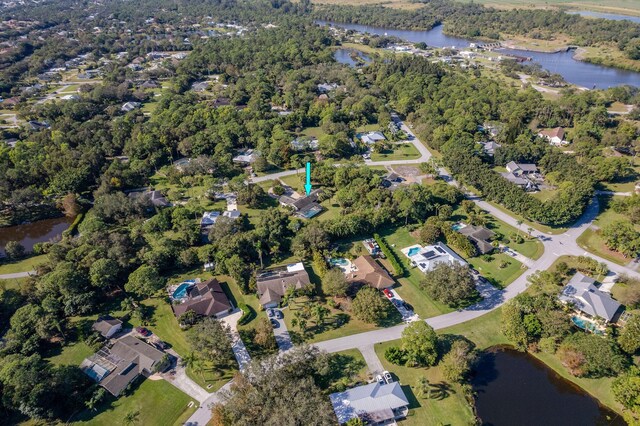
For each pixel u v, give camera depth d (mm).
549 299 114875
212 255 138000
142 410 92625
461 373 97938
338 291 119250
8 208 175875
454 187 176250
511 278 132125
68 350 107625
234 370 101875
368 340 109812
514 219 164500
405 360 102250
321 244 141000
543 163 195250
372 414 87688
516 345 107250
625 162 186500
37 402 88125
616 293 123875
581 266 136250
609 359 96625
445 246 146625
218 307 118250
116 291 127938
